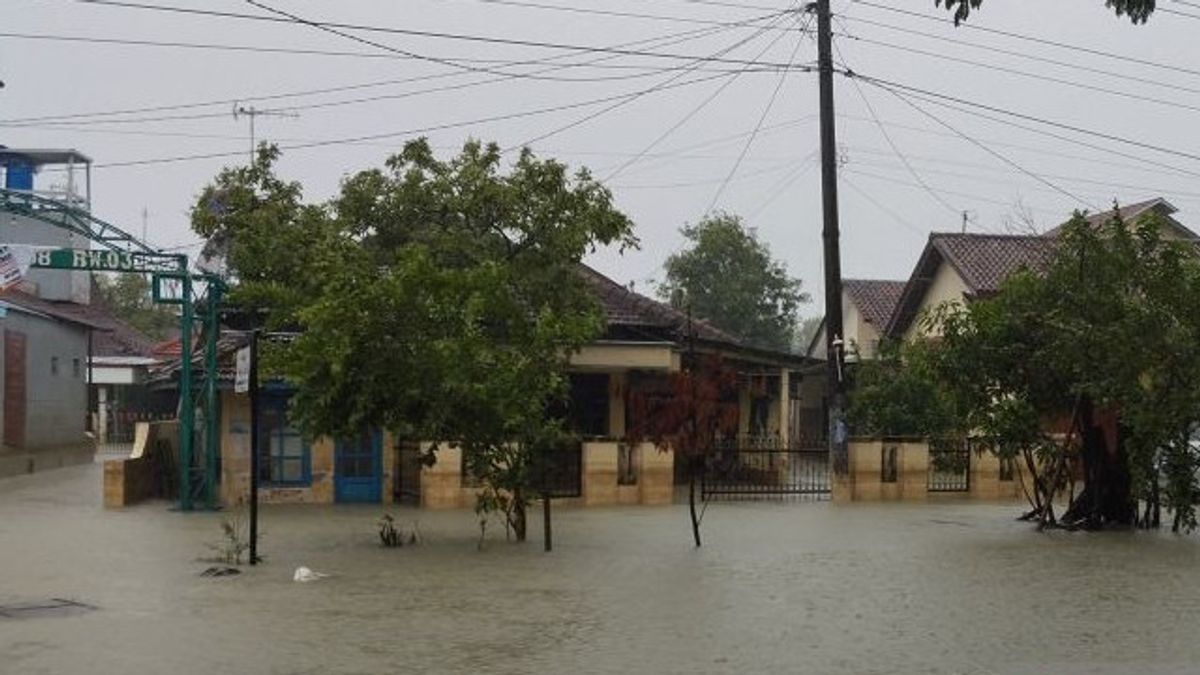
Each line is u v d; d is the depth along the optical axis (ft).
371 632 33.58
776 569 46.42
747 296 169.99
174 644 31.71
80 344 125.08
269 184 77.20
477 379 52.06
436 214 78.07
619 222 78.18
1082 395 62.28
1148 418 57.52
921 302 133.39
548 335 53.26
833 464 80.23
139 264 69.21
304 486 74.95
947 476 83.15
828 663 30.17
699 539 54.75
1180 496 60.49
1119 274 60.44
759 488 83.66
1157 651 31.81
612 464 75.25
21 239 104.88
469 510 70.18
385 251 76.02
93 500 77.56
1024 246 125.70
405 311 52.16
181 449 71.31
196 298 74.13
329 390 51.75
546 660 30.19
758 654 31.09
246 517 66.08
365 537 56.70
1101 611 37.63
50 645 31.48
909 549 53.16
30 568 45.73
